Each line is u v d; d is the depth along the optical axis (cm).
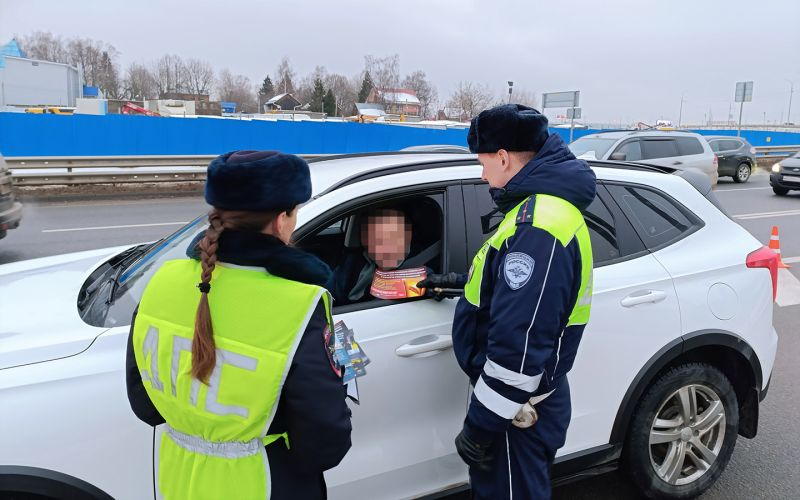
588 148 1327
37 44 8231
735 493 302
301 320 130
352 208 225
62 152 1471
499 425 179
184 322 137
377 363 214
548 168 186
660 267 270
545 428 196
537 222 177
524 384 175
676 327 265
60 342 192
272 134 1756
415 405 223
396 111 7081
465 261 239
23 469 171
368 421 215
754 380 292
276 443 141
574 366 246
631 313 256
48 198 1317
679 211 294
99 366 187
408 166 245
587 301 192
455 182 244
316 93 8444
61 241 877
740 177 1884
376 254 235
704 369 278
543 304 173
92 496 180
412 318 223
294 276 137
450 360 228
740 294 282
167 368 138
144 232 952
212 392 132
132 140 1546
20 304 226
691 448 284
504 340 173
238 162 129
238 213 131
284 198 130
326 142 1862
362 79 8819
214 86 8869
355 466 214
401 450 222
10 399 176
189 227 276
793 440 354
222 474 136
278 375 127
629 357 257
